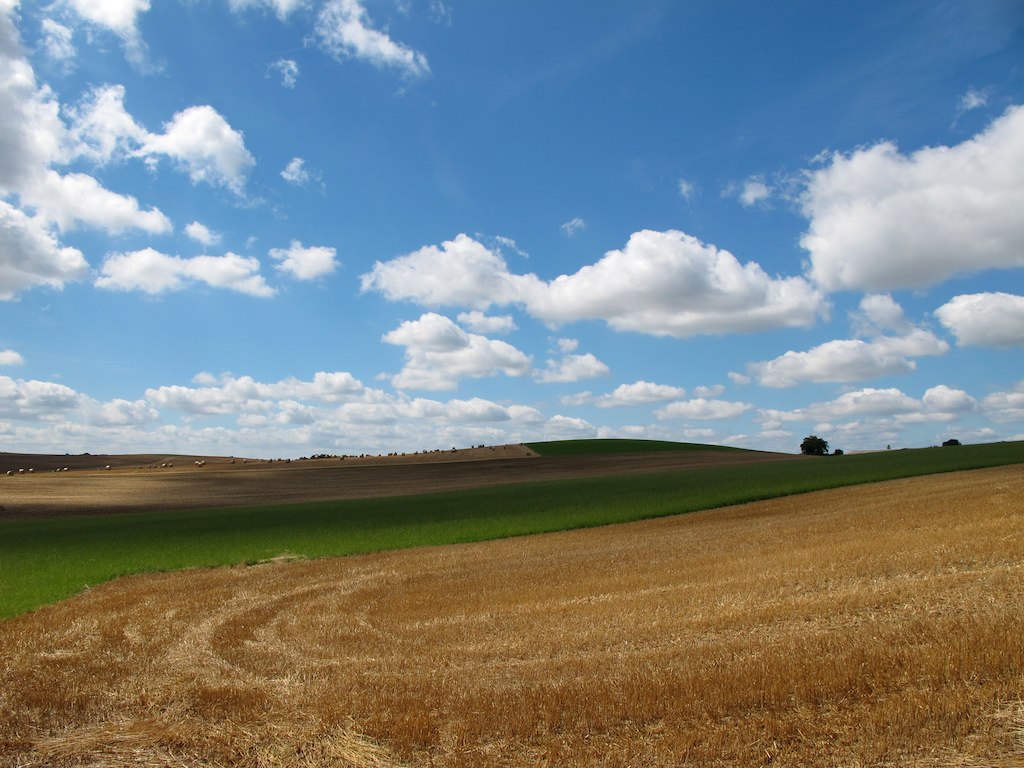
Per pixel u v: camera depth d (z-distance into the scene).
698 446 112.44
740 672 9.10
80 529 44.81
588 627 13.27
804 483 45.34
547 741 8.09
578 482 63.47
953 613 10.84
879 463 57.84
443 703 9.38
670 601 14.70
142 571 26.64
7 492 72.44
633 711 8.48
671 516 36.09
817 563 16.38
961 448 70.62
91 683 11.41
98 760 8.48
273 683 11.26
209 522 45.91
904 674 8.48
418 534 34.50
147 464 104.75
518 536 32.62
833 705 8.11
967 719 7.34
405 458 103.81
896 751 6.98
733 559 19.22
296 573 24.33
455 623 14.84
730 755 7.31
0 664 12.83
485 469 87.88
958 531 17.53
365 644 13.63
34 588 23.20
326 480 81.88
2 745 8.91
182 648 14.10
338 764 8.02
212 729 9.18
